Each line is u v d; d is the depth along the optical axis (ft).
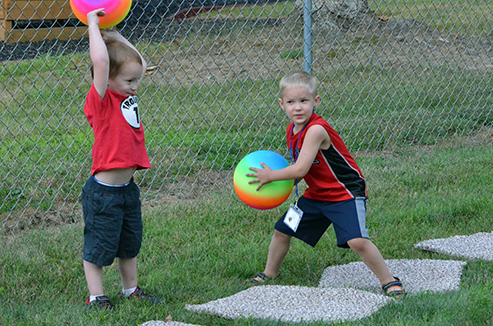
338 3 67.56
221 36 70.74
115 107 18.08
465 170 33.96
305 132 19.60
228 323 17.44
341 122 42.93
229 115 44.93
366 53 62.59
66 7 76.95
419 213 27.35
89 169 34.06
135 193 18.99
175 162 35.40
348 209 19.51
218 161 36.14
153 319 17.83
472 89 51.75
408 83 51.19
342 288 19.27
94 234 18.37
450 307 17.16
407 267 21.43
